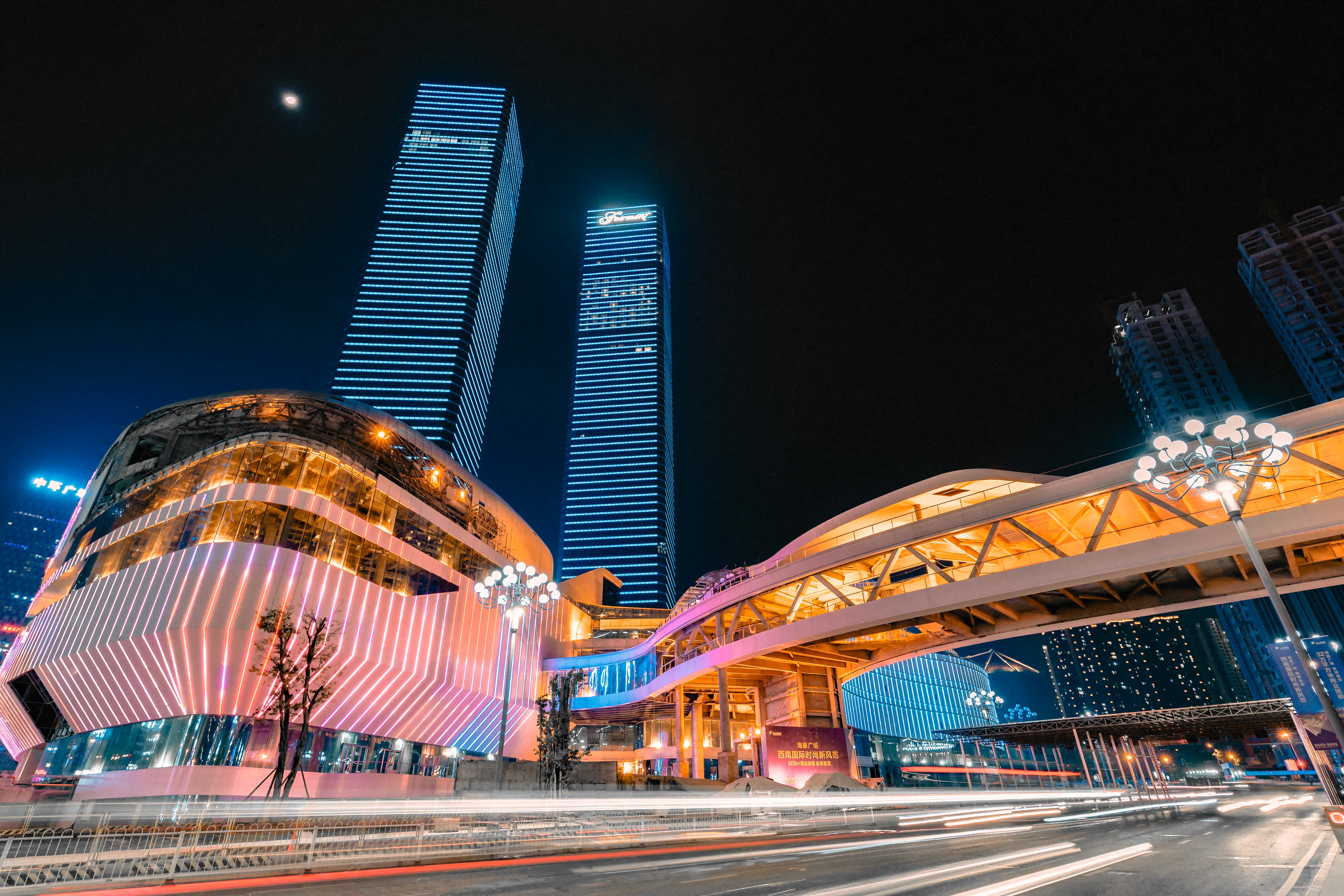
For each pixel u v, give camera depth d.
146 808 20.25
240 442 41.88
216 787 32.53
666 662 56.69
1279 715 62.19
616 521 184.25
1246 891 10.13
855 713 74.25
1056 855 15.81
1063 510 30.86
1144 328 165.75
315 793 36.38
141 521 40.84
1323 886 10.37
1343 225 133.00
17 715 42.59
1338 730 12.70
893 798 38.31
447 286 154.75
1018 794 55.69
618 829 22.88
